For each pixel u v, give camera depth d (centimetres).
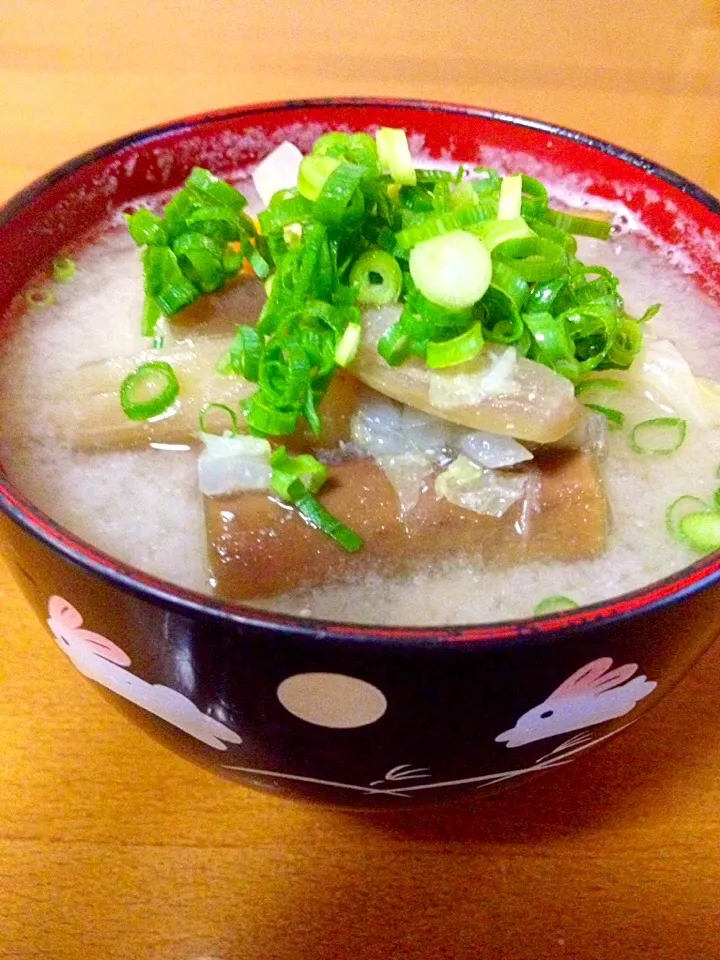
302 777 15
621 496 17
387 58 34
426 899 16
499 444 16
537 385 15
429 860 17
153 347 17
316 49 33
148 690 14
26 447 16
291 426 15
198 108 31
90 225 19
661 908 16
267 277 18
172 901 16
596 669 13
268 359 15
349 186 16
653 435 17
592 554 16
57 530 13
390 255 16
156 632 13
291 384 15
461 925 16
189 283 17
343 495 15
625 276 20
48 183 18
